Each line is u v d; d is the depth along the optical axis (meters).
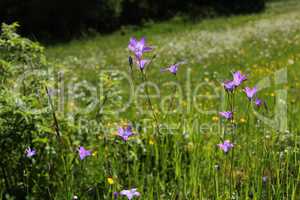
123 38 29.55
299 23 21.70
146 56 9.11
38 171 4.47
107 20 34.03
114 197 3.95
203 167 4.61
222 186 4.08
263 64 12.80
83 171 4.41
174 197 4.14
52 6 32.53
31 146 4.45
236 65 13.19
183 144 5.39
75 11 33.06
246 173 4.38
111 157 4.76
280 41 16.83
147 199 4.02
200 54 16.00
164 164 4.79
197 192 4.15
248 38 18.81
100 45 25.84
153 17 36.06
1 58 4.73
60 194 4.22
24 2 32.84
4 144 4.35
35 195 4.37
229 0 39.66
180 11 36.75
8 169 4.46
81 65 16.14
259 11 38.56
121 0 34.44
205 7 38.22
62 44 29.22
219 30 24.47
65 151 4.55
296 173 4.19
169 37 23.81
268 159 4.41
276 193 3.93
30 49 4.83
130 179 4.25
